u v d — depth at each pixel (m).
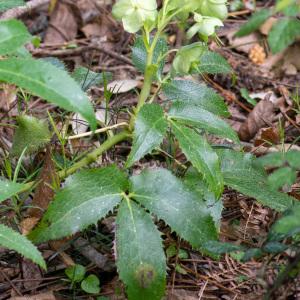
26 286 0.40
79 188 0.37
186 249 0.42
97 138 0.54
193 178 0.41
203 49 0.38
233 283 0.40
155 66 0.40
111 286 0.40
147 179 0.37
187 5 0.39
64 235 0.35
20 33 0.35
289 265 0.32
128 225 0.35
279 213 0.42
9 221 0.41
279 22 0.27
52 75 0.33
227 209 0.46
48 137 0.45
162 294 0.34
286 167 0.30
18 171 0.45
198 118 0.40
